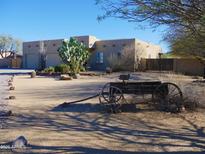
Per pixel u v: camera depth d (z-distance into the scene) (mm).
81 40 49219
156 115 11023
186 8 6109
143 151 7086
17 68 58781
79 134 8508
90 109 12188
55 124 9672
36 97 16094
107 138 8141
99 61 49094
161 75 33656
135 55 44844
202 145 7613
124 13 6742
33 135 8297
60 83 25234
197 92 16344
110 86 12031
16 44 85375
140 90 12102
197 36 6938
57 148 7191
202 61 21422
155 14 6438
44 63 54250
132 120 10320
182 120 10328
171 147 7418
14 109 12203
